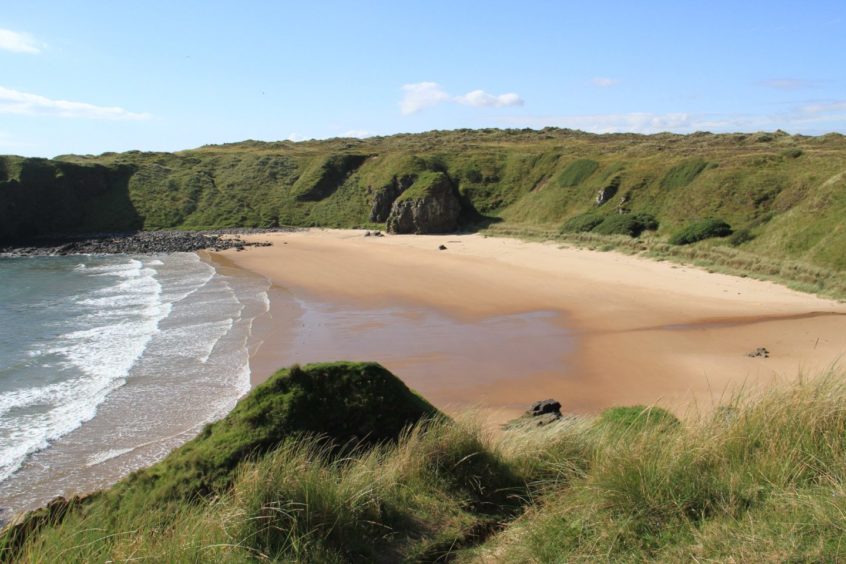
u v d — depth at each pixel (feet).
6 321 86.53
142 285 119.75
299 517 14.92
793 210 118.32
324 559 14.08
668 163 179.73
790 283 93.40
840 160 141.18
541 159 237.04
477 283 109.40
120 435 45.14
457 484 18.40
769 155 158.61
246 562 13.47
